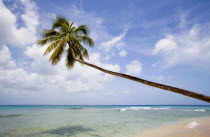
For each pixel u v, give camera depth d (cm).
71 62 1119
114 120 1611
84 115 2236
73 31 1129
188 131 967
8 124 1320
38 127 1164
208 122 1368
